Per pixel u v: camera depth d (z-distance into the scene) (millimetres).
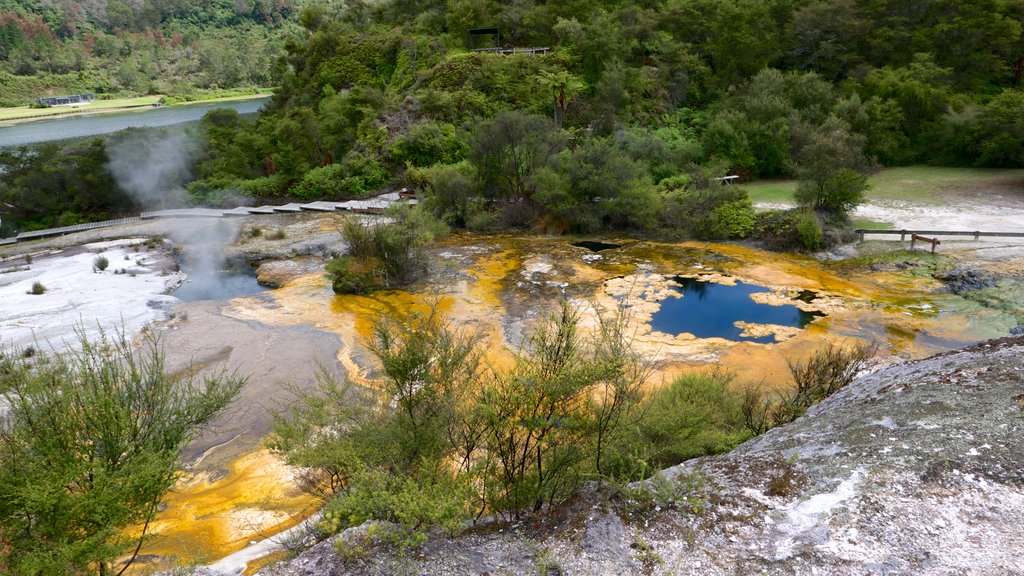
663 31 41188
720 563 4613
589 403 6008
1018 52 36062
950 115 31703
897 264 19328
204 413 6898
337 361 14664
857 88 34656
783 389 11969
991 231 20984
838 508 5035
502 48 44031
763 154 31922
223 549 8273
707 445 8023
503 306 17641
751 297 17703
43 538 4770
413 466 6242
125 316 17703
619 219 25672
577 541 4941
